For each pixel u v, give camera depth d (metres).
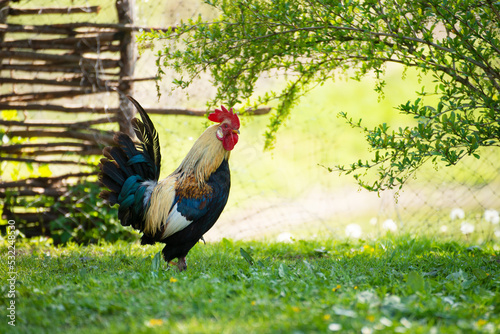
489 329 7.38
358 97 36.47
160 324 7.57
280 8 11.59
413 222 20.67
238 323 7.59
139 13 17.58
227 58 13.37
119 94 17.05
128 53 16.98
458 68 11.67
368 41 11.09
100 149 17.16
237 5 11.88
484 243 16.30
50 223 16.83
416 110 10.54
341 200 25.80
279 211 23.14
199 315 7.99
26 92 17.78
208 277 10.24
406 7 10.90
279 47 12.73
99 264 12.73
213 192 11.39
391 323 7.39
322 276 10.55
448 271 11.55
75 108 16.92
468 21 10.42
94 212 17.03
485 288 10.01
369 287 9.73
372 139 10.64
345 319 7.55
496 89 11.17
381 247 14.66
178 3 17.80
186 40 12.71
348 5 10.91
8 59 16.77
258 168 27.62
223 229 20.73
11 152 16.98
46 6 17.59
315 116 23.09
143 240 12.05
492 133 10.53
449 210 21.47
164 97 19.52
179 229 11.20
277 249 14.98
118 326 7.54
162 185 11.54
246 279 10.25
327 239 16.62
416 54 10.92
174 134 20.50
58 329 7.74
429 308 8.07
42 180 17.23
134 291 9.39
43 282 10.55
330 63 12.38
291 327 7.28
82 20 19.03
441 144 11.23
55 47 16.78
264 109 17.09
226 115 11.63
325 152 27.64
